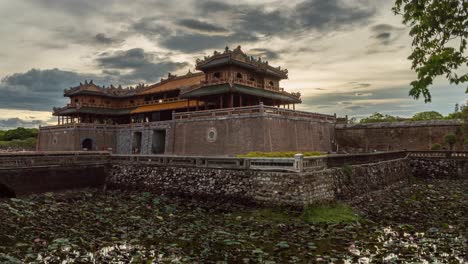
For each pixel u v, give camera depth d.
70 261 12.48
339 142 51.59
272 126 36.78
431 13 10.37
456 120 43.72
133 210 20.73
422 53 10.87
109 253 13.34
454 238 15.25
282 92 52.25
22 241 14.76
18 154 25.75
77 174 28.50
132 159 29.55
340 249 14.11
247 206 21.38
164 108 57.47
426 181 35.78
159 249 13.84
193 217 19.25
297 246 14.31
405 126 46.81
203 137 41.53
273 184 20.59
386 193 27.39
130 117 69.38
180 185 25.27
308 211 19.00
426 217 19.58
